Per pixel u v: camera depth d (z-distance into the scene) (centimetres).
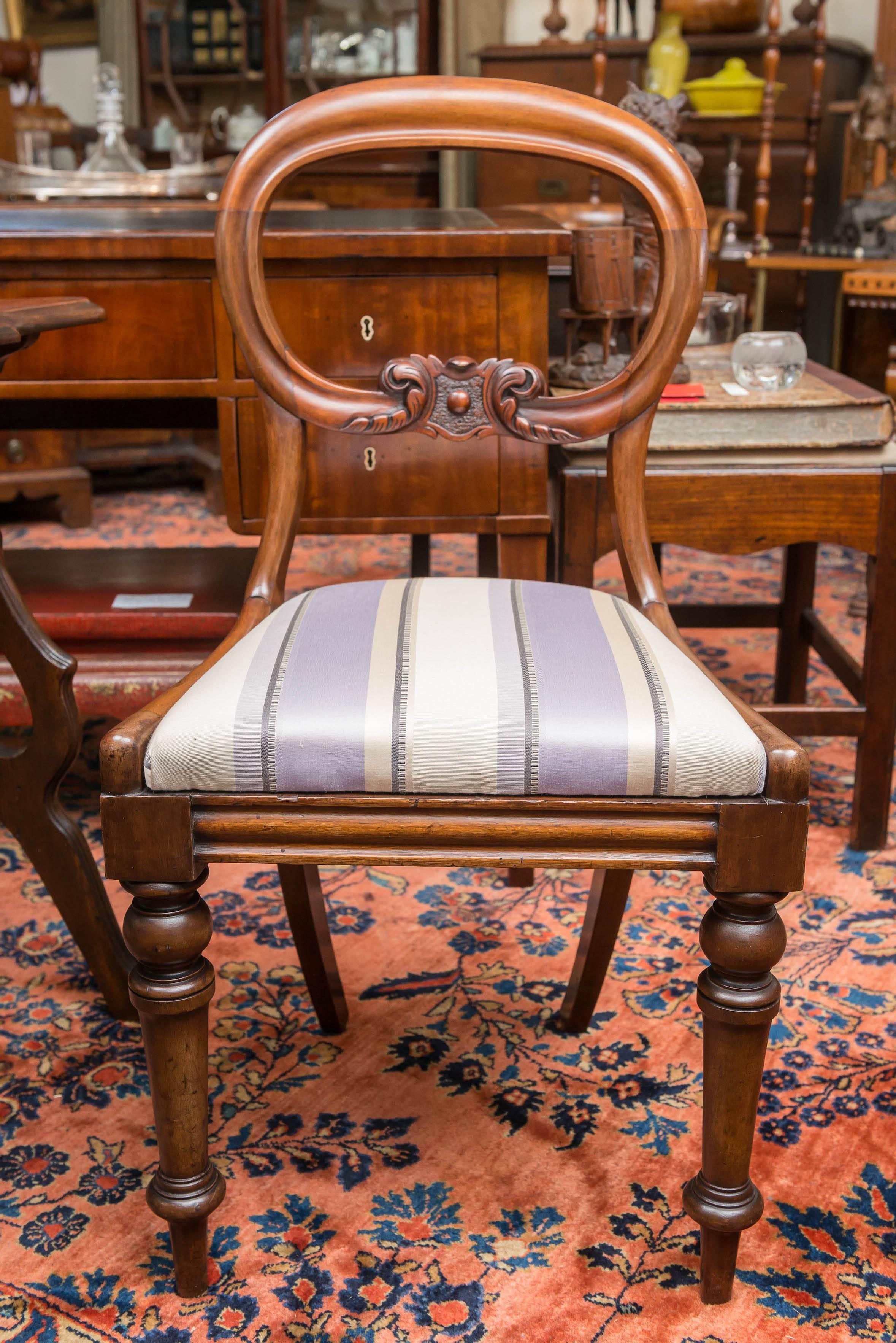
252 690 104
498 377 132
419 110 124
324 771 100
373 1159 134
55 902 153
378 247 176
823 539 188
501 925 183
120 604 211
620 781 99
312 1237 123
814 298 478
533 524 188
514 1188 129
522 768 99
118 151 388
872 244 381
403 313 181
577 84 465
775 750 98
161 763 100
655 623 127
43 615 204
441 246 177
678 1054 151
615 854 101
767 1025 104
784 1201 128
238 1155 134
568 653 111
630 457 134
